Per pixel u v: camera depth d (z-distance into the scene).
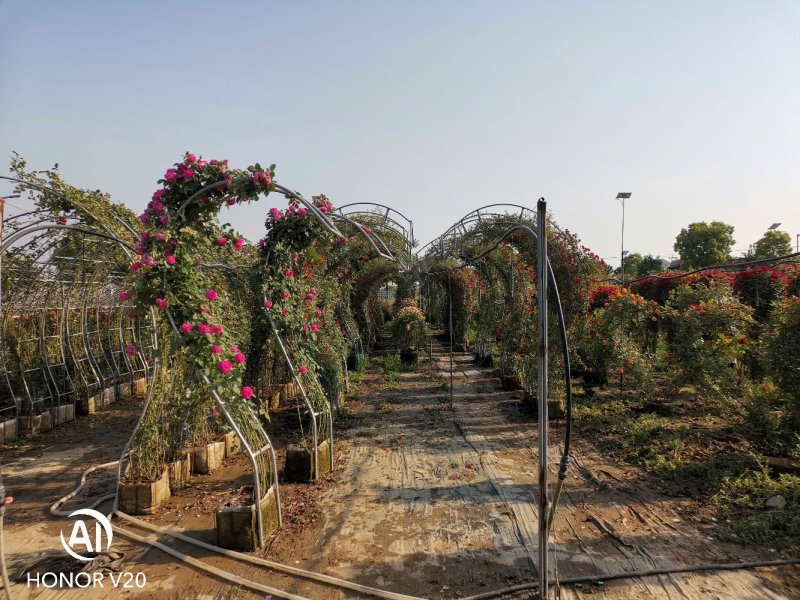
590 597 2.96
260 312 5.11
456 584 3.13
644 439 5.83
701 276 10.15
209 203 4.00
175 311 3.84
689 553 3.41
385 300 25.11
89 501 4.58
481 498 4.45
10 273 6.84
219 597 3.04
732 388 6.01
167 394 4.93
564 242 7.26
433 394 9.09
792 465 4.61
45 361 7.44
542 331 2.81
